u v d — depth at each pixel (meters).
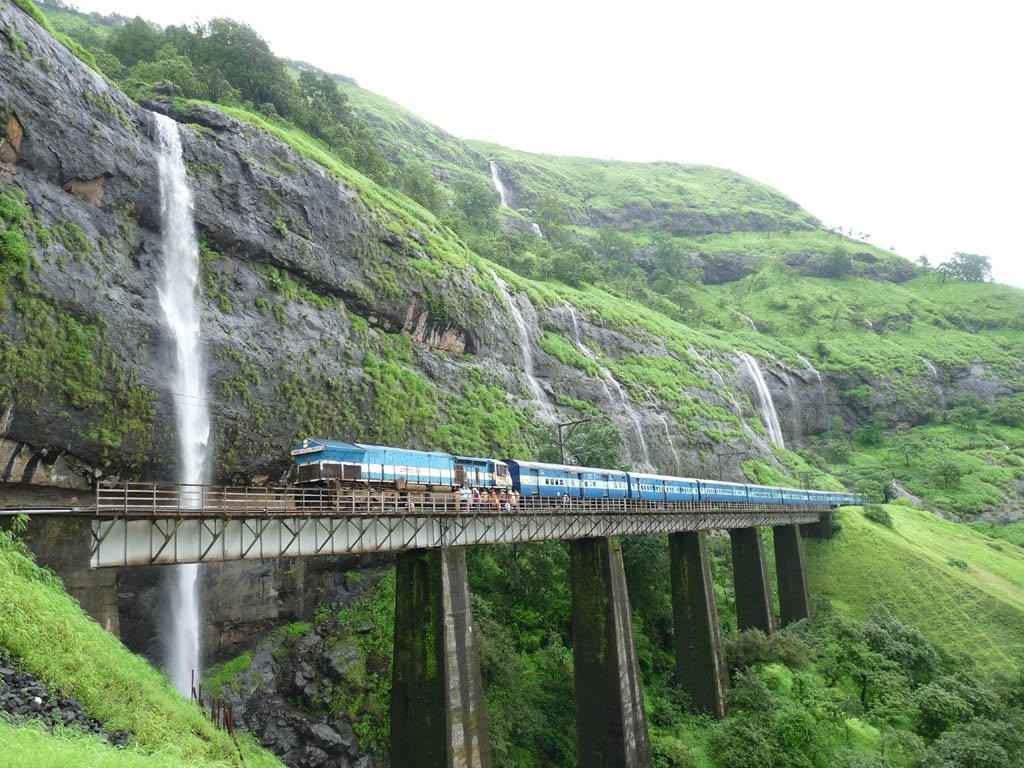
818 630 64.19
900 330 186.38
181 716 21.00
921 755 43.19
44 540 22.44
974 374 166.62
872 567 82.56
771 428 138.62
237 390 51.44
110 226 48.66
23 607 18.95
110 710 18.20
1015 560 97.62
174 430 46.44
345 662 44.09
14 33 45.28
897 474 136.75
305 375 56.62
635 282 172.50
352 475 38.56
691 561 54.16
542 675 47.78
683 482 62.41
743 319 184.50
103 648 20.94
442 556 34.44
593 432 65.81
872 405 156.25
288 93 93.19
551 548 54.91
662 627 61.44
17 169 43.78
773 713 46.09
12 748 13.17
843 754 42.50
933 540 96.81
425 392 67.31
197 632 43.25
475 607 47.94
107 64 74.75
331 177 68.62
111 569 25.52
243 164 60.44
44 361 40.50
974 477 131.62
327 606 49.16
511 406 77.88
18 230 41.59
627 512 46.22
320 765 38.97
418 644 33.78
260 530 28.41
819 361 165.00
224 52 89.69
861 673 54.44
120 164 50.16
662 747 42.91
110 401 43.31
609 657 41.22
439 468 43.97
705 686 50.75
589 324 110.31
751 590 65.69
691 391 116.25
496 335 83.00
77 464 41.69
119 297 46.25
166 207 53.00
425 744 32.19
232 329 53.38
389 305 68.44
